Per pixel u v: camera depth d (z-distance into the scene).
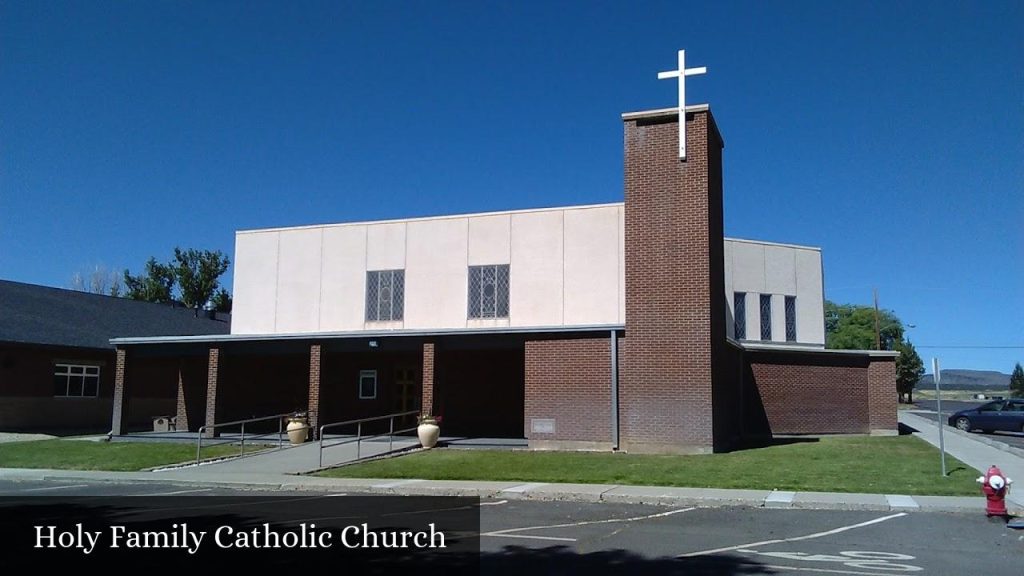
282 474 19.64
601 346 23.06
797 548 10.74
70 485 19.19
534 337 23.94
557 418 23.27
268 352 27.98
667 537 11.58
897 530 12.13
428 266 29.19
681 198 22.58
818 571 9.34
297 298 30.70
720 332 23.77
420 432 23.84
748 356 28.80
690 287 22.22
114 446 26.12
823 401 29.89
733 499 14.75
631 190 23.12
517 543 11.16
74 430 34.41
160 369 39.56
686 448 21.80
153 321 42.09
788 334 35.66
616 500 15.29
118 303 42.69
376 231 30.08
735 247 34.62
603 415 22.78
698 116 22.62
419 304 29.05
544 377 23.61
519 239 28.25
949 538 11.49
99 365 37.12
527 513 13.95
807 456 21.27
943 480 17.05
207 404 28.33
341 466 20.66
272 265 31.20
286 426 28.84
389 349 26.58
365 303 29.77
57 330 35.28
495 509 14.46
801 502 14.42
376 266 29.86
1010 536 11.66
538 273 27.81
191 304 74.25
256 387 31.44
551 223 27.95
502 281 28.19
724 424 24.09
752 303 34.66
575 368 23.28
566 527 12.48
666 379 22.19
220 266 76.69
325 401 29.75
